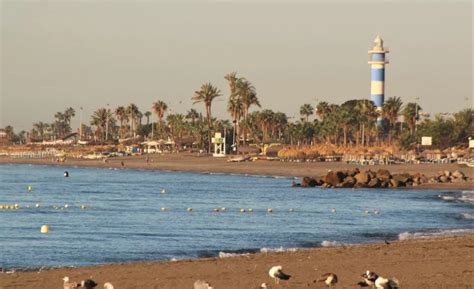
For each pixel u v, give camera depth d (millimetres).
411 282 53469
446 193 188875
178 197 180875
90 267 63750
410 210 139000
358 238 92875
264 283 51188
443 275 56875
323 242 87375
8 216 128625
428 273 57938
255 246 85000
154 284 53531
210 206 152625
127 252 80125
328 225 111250
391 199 169375
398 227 107188
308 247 82812
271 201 165750
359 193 190750
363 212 135250
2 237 94500
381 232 100062
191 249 82312
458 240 82812
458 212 134625
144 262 68625
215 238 93750
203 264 64125
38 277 57344
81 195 190500
